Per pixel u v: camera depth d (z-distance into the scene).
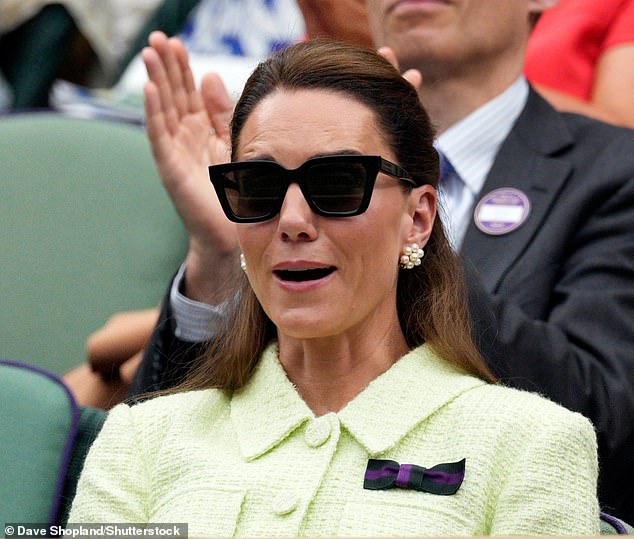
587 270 14.77
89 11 22.59
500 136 15.84
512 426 10.44
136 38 23.03
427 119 11.30
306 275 10.59
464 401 10.70
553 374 13.41
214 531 10.34
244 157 10.88
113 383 16.03
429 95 15.95
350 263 10.53
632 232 14.91
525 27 16.09
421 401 10.74
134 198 18.61
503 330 13.40
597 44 19.92
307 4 17.34
